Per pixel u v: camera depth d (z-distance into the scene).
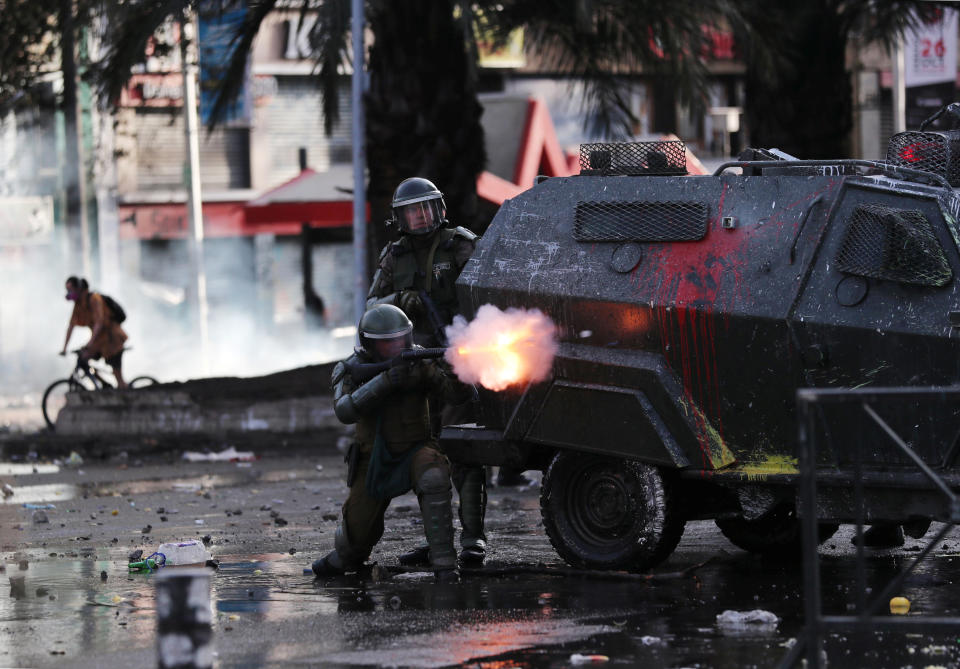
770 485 31.17
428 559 34.69
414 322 35.03
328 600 29.94
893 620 20.72
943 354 28.83
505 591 30.67
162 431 69.81
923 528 30.92
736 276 31.31
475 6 70.00
